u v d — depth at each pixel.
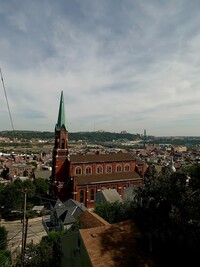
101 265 22.39
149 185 29.17
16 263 38.31
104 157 98.25
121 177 95.94
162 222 25.50
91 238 25.92
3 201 88.94
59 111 91.88
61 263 34.00
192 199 22.30
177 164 172.88
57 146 91.25
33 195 95.31
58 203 75.31
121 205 46.00
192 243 20.97
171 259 23.12
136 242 25.28
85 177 90.44
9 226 79.62
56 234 45.19
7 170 185.00
